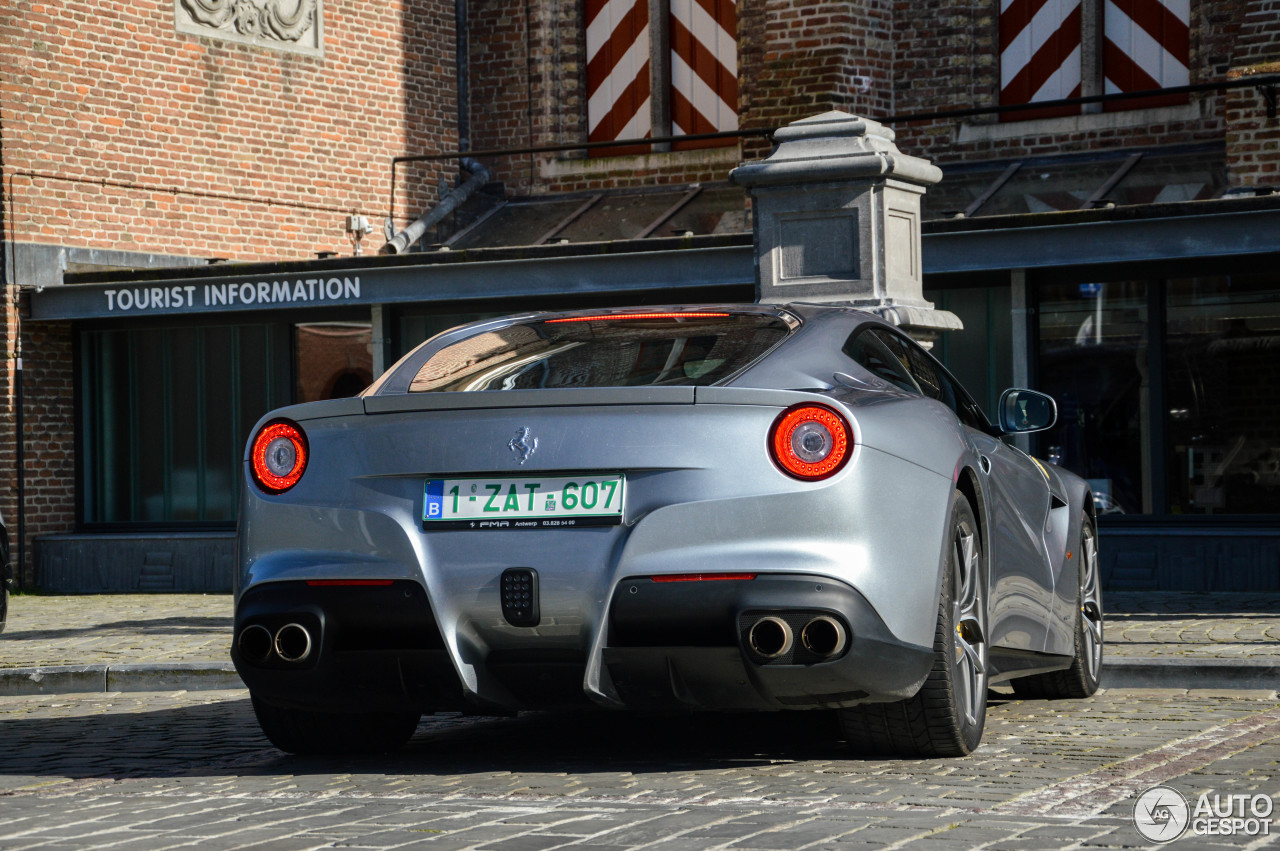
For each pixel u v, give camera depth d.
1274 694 6.91
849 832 3.96
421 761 5.46
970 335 13.66
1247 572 12.38
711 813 4.28
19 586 15.91
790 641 4.57
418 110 18.86
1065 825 4.03
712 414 4.73
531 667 4.82
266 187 17.30
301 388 15.96
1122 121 16.64
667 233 17.17
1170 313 13.07
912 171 9.70
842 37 16.98
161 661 8.63
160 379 16.33
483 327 5.77
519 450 4.78
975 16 17.33
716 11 18.89
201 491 16.22
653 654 4.69
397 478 4.91
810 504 4.65
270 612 4.92
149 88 16.34
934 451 5.00
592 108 19.55
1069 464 13.35
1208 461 12.93
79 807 4.73
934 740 5.09
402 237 17.92
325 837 4.09
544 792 4.71
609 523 4.72
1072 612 6.64
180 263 16.56
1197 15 16.39
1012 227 12.78
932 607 4.86
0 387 15.70
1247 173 14.01
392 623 4.82
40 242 15.57
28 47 15.45
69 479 16.33
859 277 9.56
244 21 17.11
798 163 9.60
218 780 5.20
